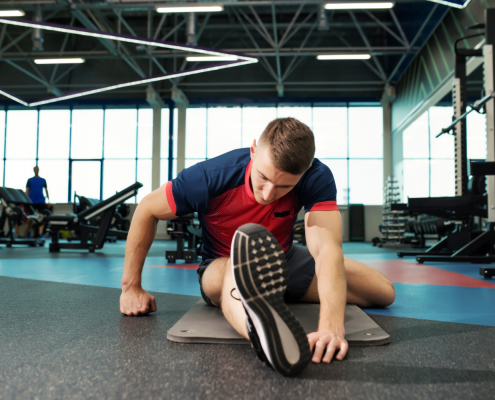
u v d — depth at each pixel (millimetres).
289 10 9570
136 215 1271
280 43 8352
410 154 9523
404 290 1992
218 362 862
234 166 1163
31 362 864
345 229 10430
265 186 930
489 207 3379
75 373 796
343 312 966
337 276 1022
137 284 1354
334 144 10633
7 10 6145
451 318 1340
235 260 748
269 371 809
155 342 1019
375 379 771
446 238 4305
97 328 1169
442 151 9398
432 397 690
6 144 11133
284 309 753
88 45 10523
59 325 1209
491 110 3229
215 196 1180
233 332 1053
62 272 2838
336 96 10500
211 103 10766
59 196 10992
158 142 10773
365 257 4445
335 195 1147
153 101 10297
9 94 8031
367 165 10555
